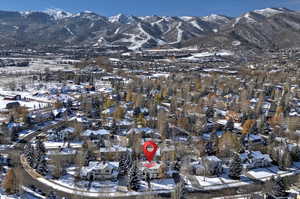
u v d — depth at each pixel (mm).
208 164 100812
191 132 136375
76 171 95562
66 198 83125
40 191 85500
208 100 179500
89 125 139250
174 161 103750
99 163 98562
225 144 114312
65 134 125062
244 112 157875
